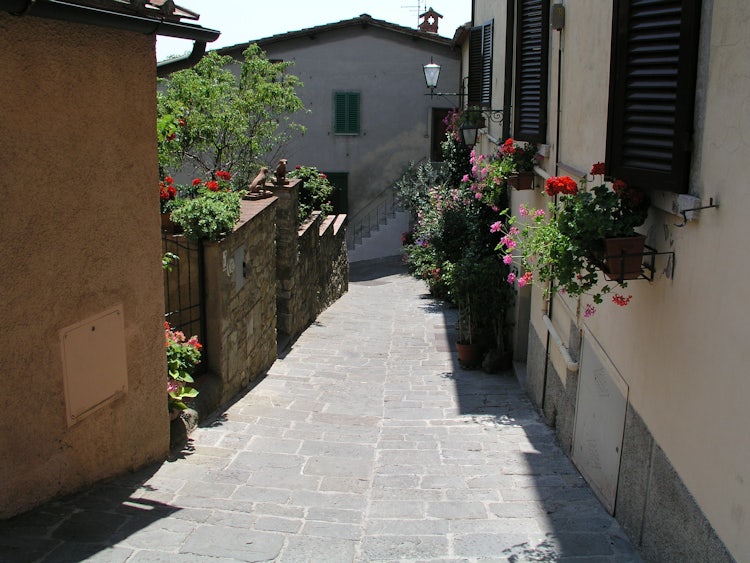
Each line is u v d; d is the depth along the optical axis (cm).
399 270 2253
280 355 1123
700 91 364
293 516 502
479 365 1102
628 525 481
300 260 1303
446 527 499
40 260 437
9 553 391
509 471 634
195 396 708
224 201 838
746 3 315
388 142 2417
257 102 1592
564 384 714
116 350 519
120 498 496
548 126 810
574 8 679
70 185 459
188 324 771
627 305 489
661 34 399
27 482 439
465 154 1848
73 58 454
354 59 2378
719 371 336
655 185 404
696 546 360
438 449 699
